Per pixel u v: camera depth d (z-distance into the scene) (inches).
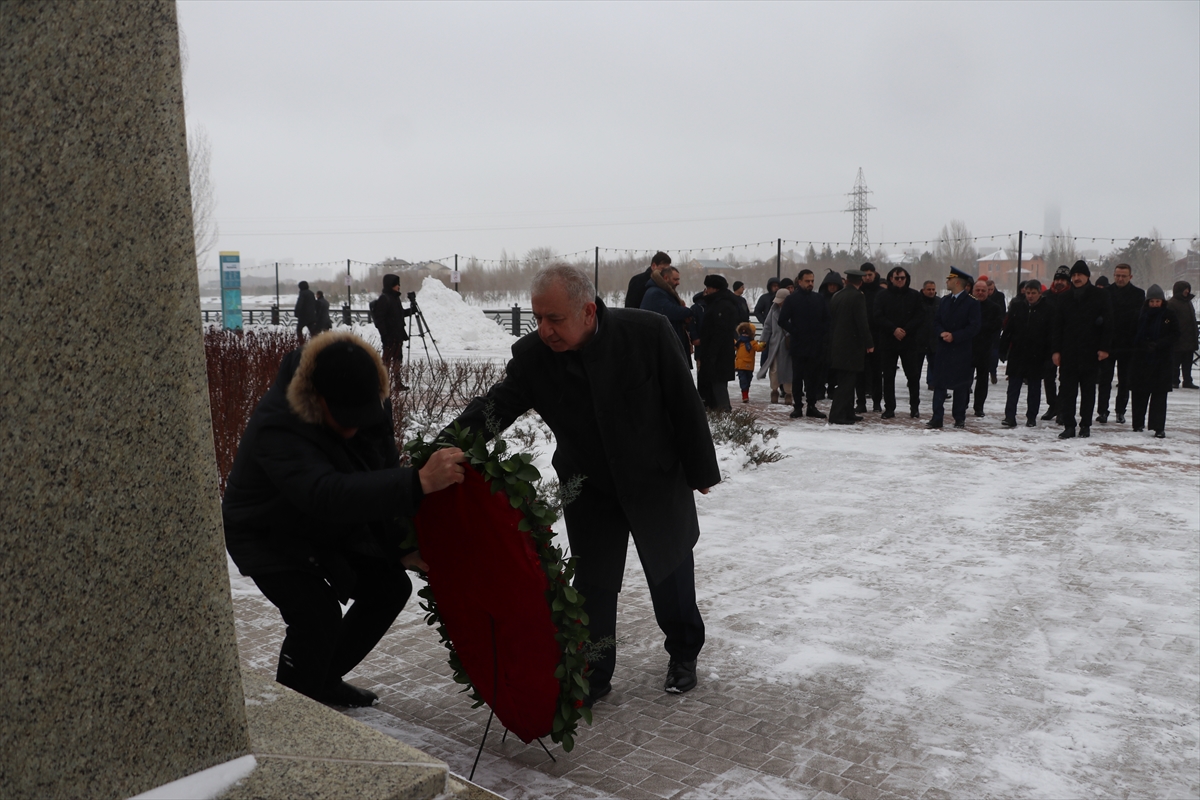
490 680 113.8
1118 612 179.8
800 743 124.1
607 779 113.4
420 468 107.5
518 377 132.1
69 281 58.3
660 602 140.5
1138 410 426.3
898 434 418.3
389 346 560.7
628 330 128.2
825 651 159.2
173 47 61.1
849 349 439.5
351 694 135.0
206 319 1435.8
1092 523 252.1
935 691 142.2
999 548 226.5
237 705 68.3
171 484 63.2
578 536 136.6
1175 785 113.5
